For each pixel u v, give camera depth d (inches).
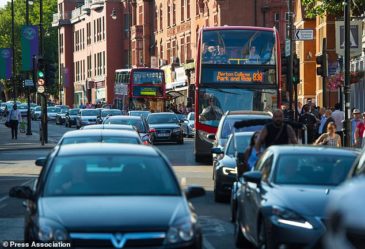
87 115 6122.1
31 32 4864.7
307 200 989.2
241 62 2856.8
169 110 6156.5
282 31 6461.6
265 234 1008.9
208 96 2861.7
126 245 807.1
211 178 2404.0
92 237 807.7
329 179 1077.8
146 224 819.4
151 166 955.3
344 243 452.4
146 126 2979.8
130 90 5728.3
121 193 904.3
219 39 2861.7
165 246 813.2
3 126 6889.8
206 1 6865.2
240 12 6579.7
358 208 453.7
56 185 917.8
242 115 2379.4
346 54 2170.3
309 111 3228.3
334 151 1141.7
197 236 841.5
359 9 3341.5
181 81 7229.3
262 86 2849.4
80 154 971.3
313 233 943.7
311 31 2878.9
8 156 3462.1
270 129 1477.6
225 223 1469.0
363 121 2513.5
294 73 3058.6
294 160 1115.3
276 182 1080.8
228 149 1893.5
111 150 983.6
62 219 827.4
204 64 2864.2
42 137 4067.4
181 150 3796.8
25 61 4864.7
